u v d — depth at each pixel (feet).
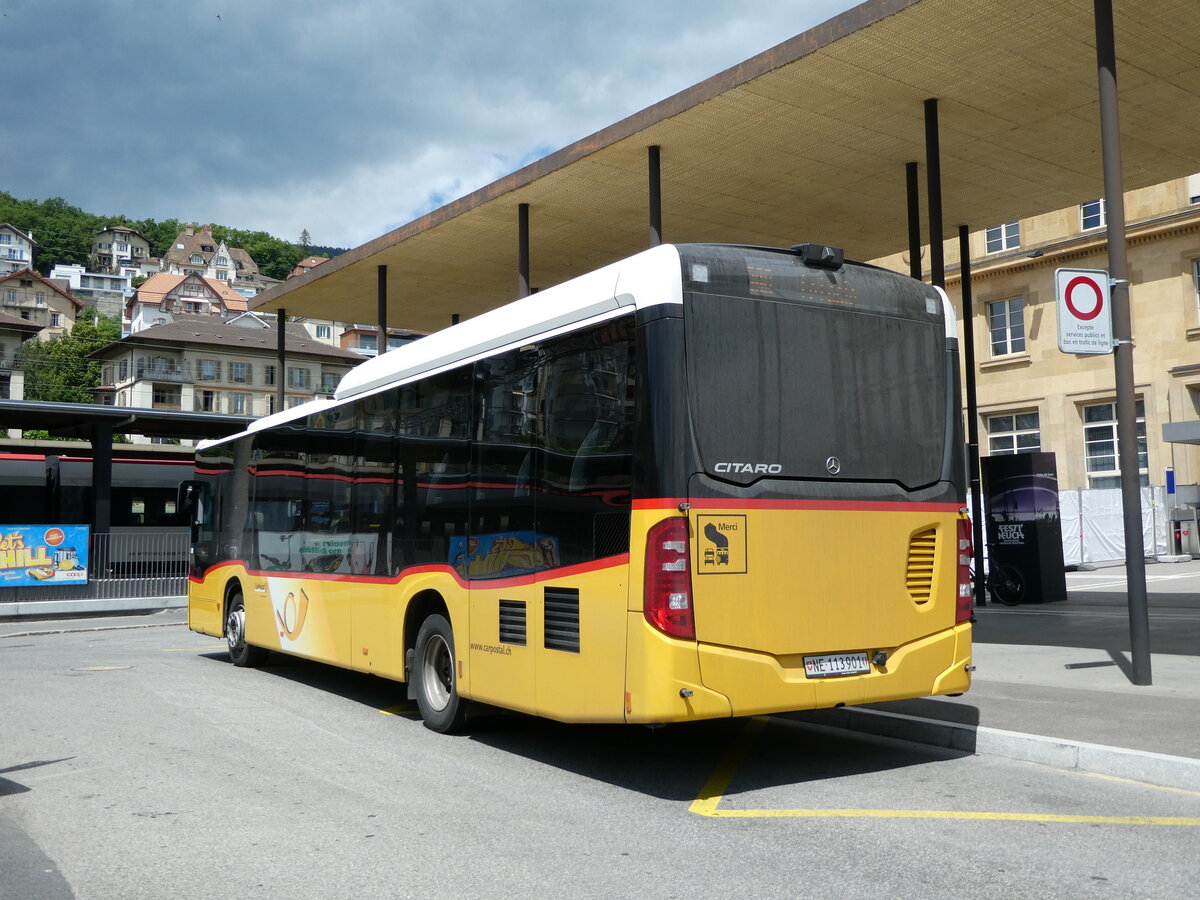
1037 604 59.67
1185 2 34.50
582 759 24.81
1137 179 52.49
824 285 22.66
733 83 40.57
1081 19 35.76
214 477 47.57
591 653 21.53
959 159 49.08
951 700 28.76
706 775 22.94
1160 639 42.27
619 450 21.18
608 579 21.13
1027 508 60.54
